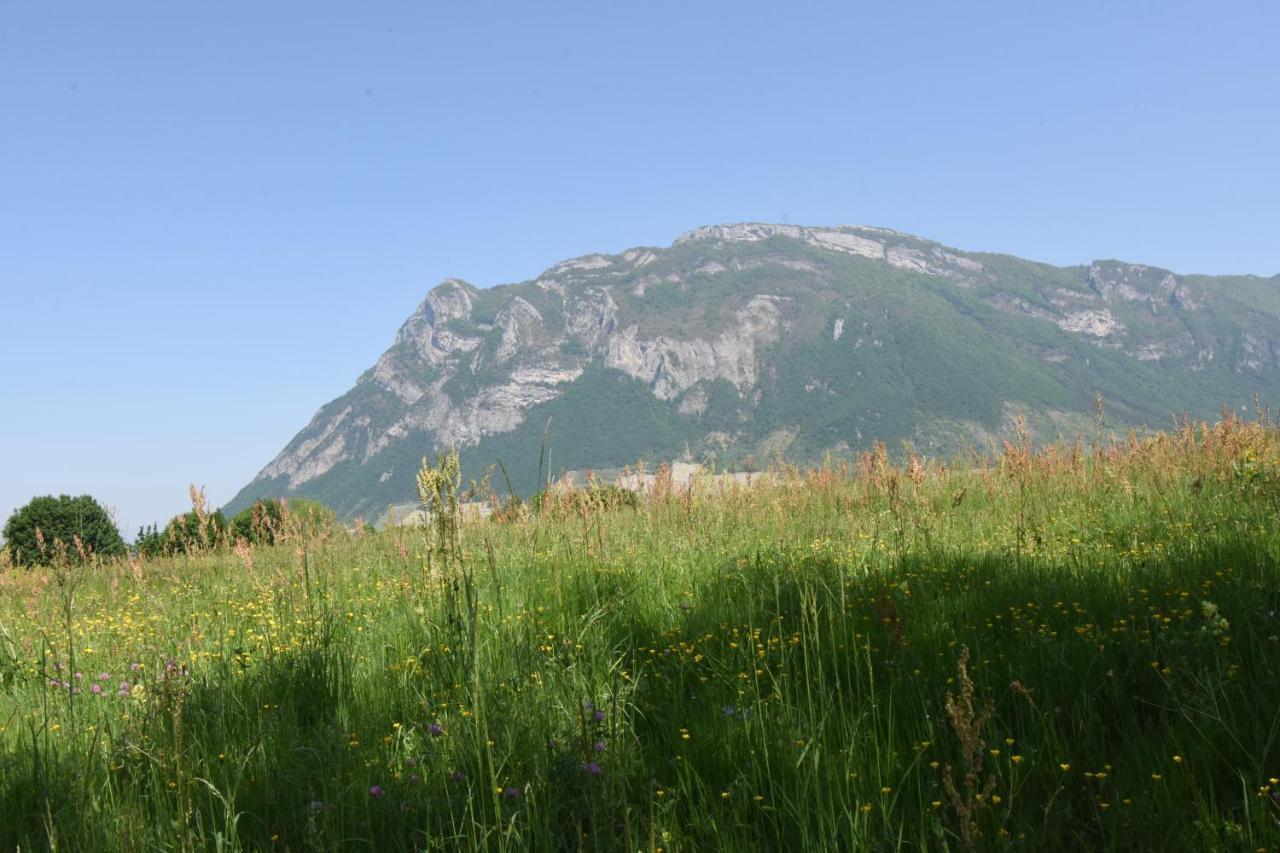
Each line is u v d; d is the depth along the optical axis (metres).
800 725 4.05
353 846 3.43
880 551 8.28
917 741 3.92
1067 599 5.82
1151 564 6.36
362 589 8.91
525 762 3.88
